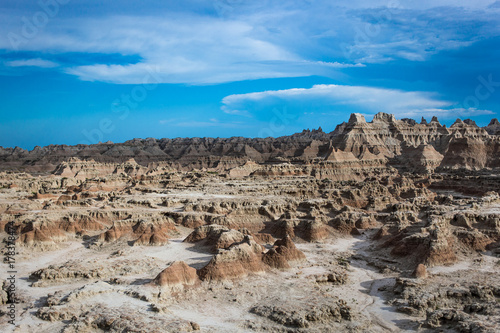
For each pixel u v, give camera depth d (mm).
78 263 96812
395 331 72500
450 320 71250
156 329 65188
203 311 78000
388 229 130500
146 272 95750
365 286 95188
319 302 79875
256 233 134250
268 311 76625
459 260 104438
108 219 142750
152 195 180000
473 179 199250
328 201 162625
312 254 118438
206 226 124938
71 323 68188
